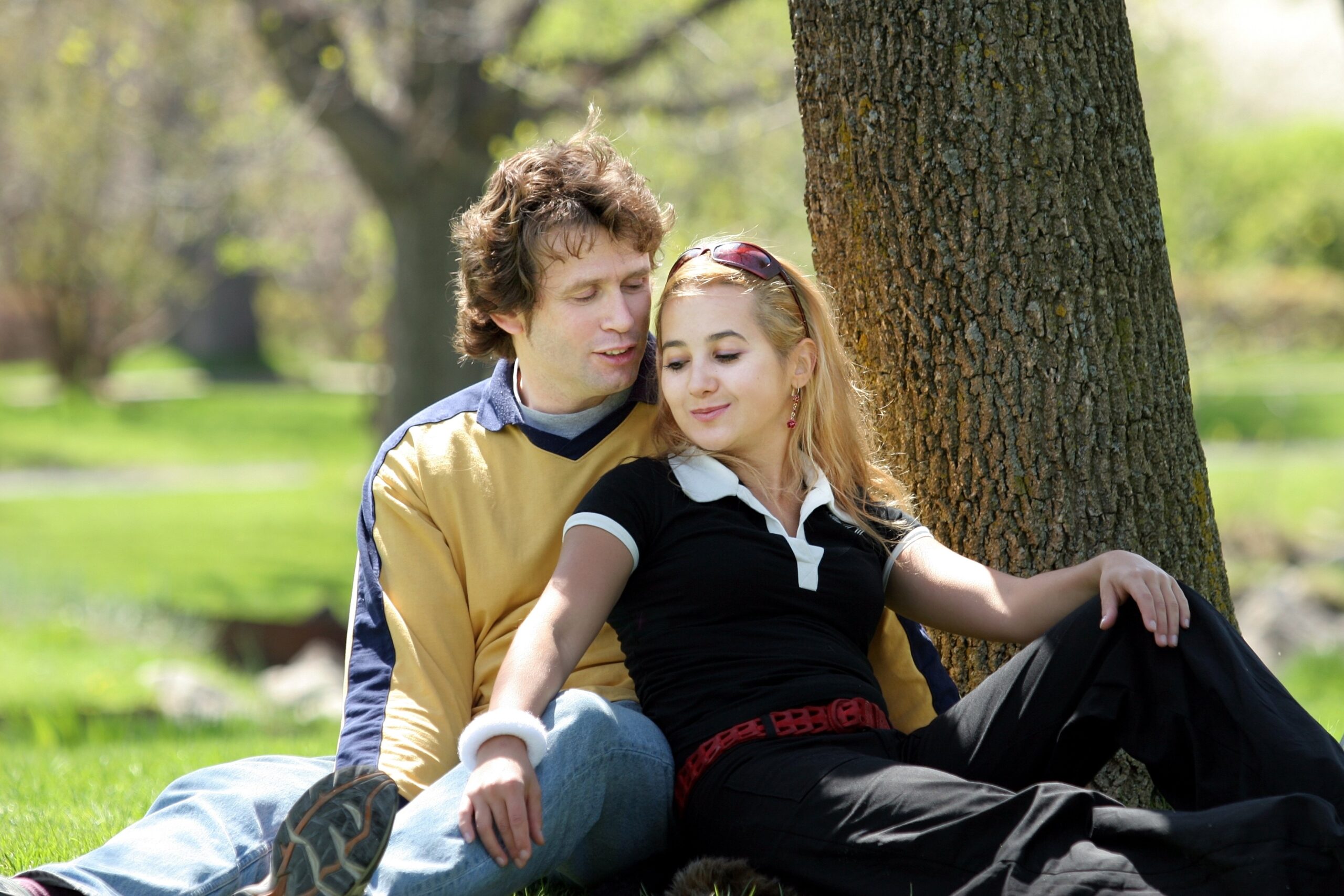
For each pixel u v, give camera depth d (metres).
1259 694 6.89
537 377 8.64
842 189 9.99
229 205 43.09
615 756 7.35
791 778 7.16
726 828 7.34
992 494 9.76
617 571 7.76
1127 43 9.82
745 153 38.78
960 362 9.73
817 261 10.37
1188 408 9.99
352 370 111.56
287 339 123.88
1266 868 5.92
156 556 45.28
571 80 34.38
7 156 65.94
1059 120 9.49
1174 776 7.21
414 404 38.59
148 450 70.94
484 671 8.31
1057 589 7.85
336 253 75.12
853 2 9.71
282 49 34.62
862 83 9.76
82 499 57.38
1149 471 9.70
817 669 7.72
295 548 47.81
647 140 35.25
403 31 34.22
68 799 11.92
